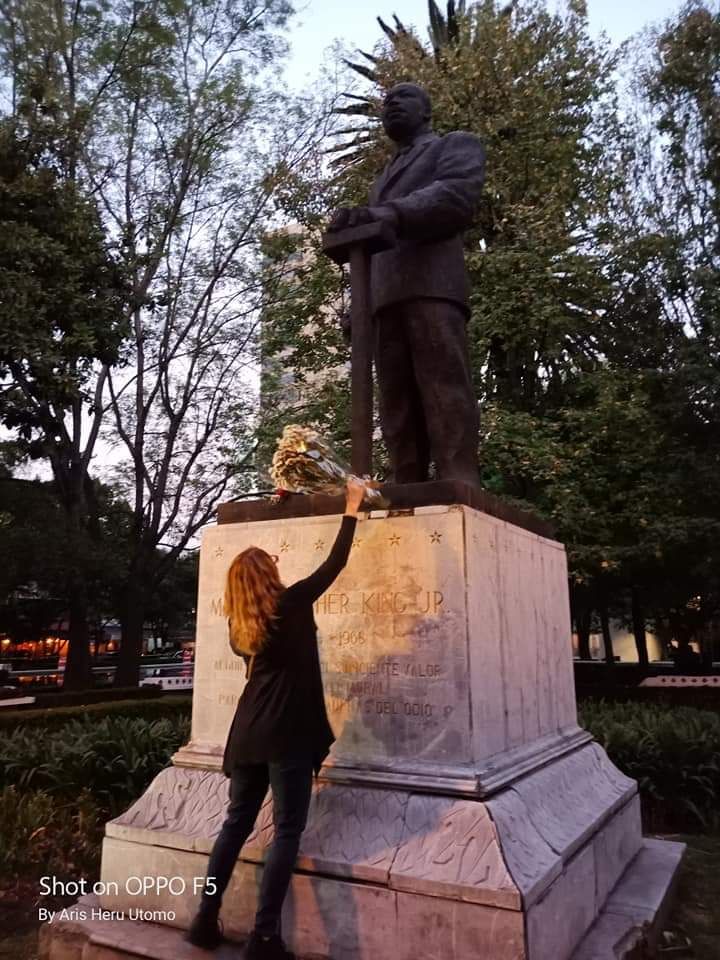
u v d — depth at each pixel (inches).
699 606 821.2
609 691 594.9
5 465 740.7
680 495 497.0
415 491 130.6
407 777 118.0
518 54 525.0
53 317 464.1
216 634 146.3
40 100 518.0
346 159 614.2
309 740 108.4
